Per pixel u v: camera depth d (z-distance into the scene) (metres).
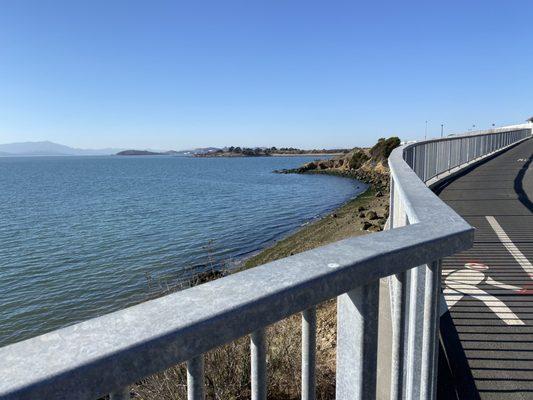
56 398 0.63
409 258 1.24
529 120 54.81
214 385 3.67
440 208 1.70
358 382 1.16
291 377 4.09
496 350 2.86
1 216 32.22
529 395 2.40
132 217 29.84
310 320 1.02
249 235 22.41
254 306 0.85
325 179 65.44
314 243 17.97
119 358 0.69
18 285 15.08
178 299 0.86
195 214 30.50
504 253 5.00
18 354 0.67
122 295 13.52
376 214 22.30
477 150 17.92
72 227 26.45
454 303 3.61
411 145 7.11
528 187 10.28
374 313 1.15
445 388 2.47
